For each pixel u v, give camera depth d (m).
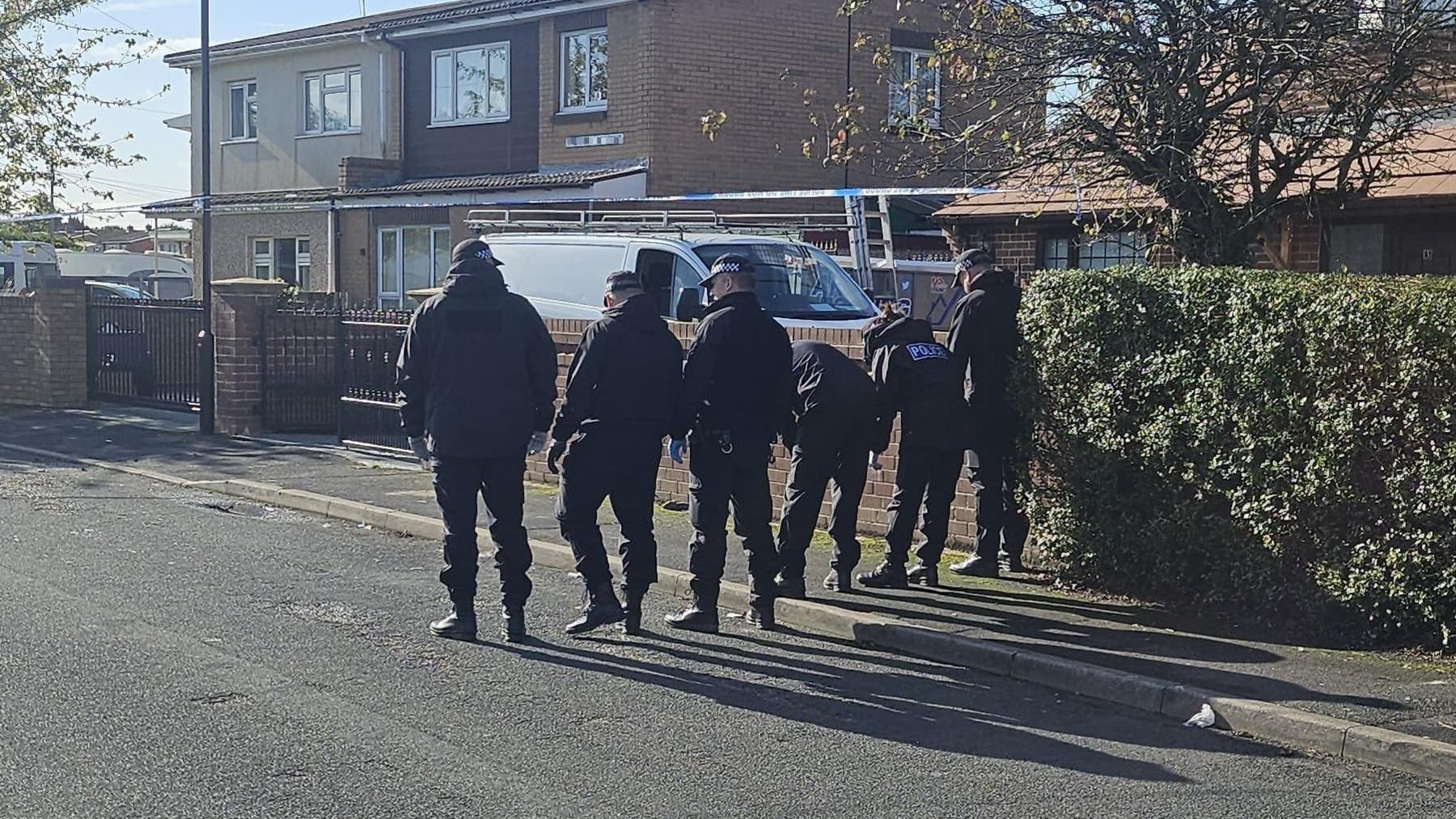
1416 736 6.18
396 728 6.36
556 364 8.34
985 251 9.50
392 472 14.68
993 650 7.71
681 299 13.09
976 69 11.26
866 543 10.91
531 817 5.32
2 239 28.20
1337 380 7.64
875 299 14.74
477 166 26.33
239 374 17.83
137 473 14.77
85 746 5.97
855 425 8.91
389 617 8.52
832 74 24.25
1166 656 7.58
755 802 5.57
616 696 7.02
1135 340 8.65
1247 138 10.70
